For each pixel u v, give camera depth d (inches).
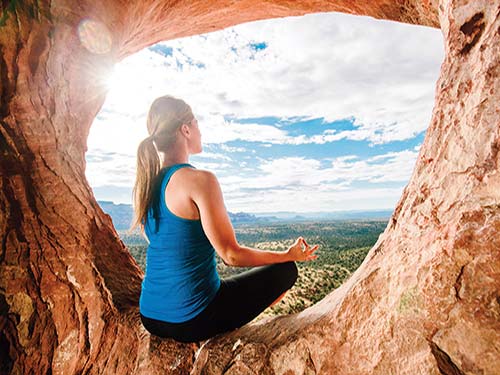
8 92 78.0
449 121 52.1
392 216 64.3
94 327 82.7
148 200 57.8
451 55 56.8
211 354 60.9
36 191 80.0
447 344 38.5
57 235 82.0
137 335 75.4
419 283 43.6
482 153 41.6
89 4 98.4
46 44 85.4
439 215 46.7
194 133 65.0
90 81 106.8
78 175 97.3
